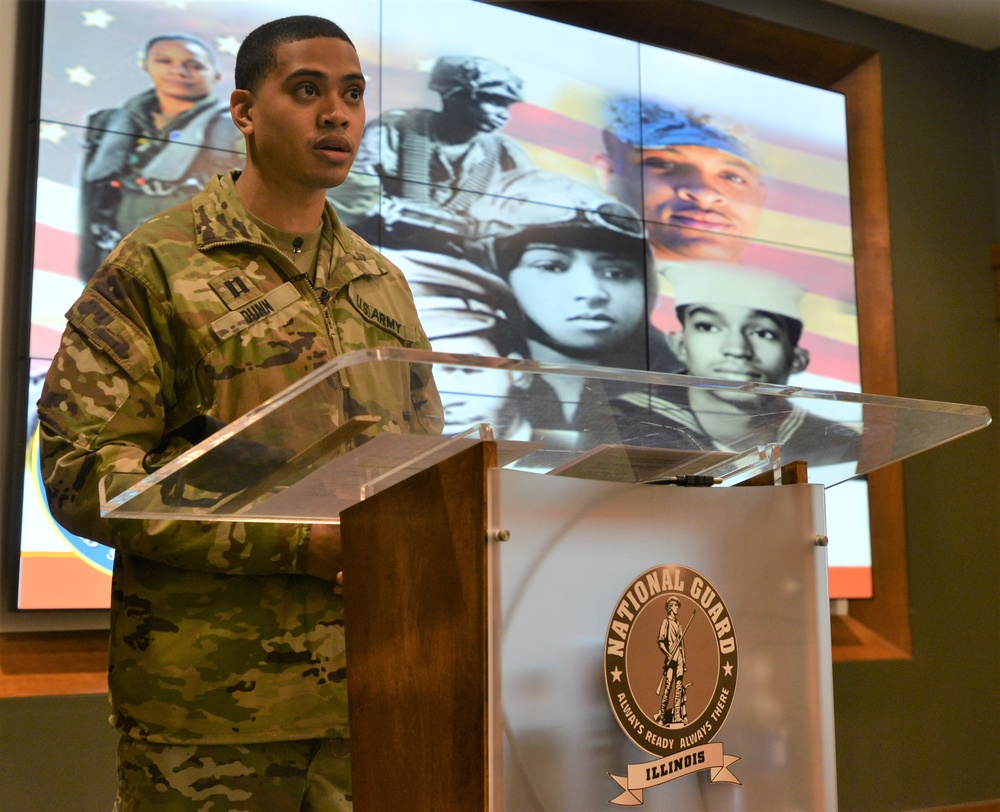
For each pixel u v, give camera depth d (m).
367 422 0.86
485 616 0.80
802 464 1.02
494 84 4.12
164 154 3.39
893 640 4.77
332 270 1.61
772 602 0.95
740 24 4.81
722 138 4.63
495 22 4.16
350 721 1.00
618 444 1.02
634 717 0.86
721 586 0.93
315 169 1.54
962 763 4.73
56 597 3.11
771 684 0.94
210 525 1.31
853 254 4.90
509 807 0.79
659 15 4.65
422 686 0.88
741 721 0.92
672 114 4.53
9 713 3.02
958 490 5.00
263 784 1.38
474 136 4.04
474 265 3.96
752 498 0.96
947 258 5.18
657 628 0.89
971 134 5.38
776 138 4.77
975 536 5.00
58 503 1.31
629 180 4.37
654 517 0.90
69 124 3.28
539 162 4.17
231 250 1.52
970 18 5.22
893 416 1.03
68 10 3.32
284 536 1.33
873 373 5.00
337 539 1.33
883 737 4.57
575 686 0.84
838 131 4.94
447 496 0.86
